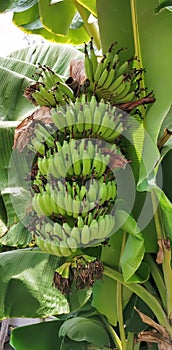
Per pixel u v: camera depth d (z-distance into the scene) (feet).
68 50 11.48
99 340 9.43
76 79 8.11
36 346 10.44
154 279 8.88
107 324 9.93
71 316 10.85
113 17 8.47
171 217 8.22
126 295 9.48
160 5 7.98
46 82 7.92
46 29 11.16
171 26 8.16
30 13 11.54
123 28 8.45
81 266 7.18
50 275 9.74
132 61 8.29
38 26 11.68
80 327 9.52
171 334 8.51
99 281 9.50
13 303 9.42
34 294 9.48
